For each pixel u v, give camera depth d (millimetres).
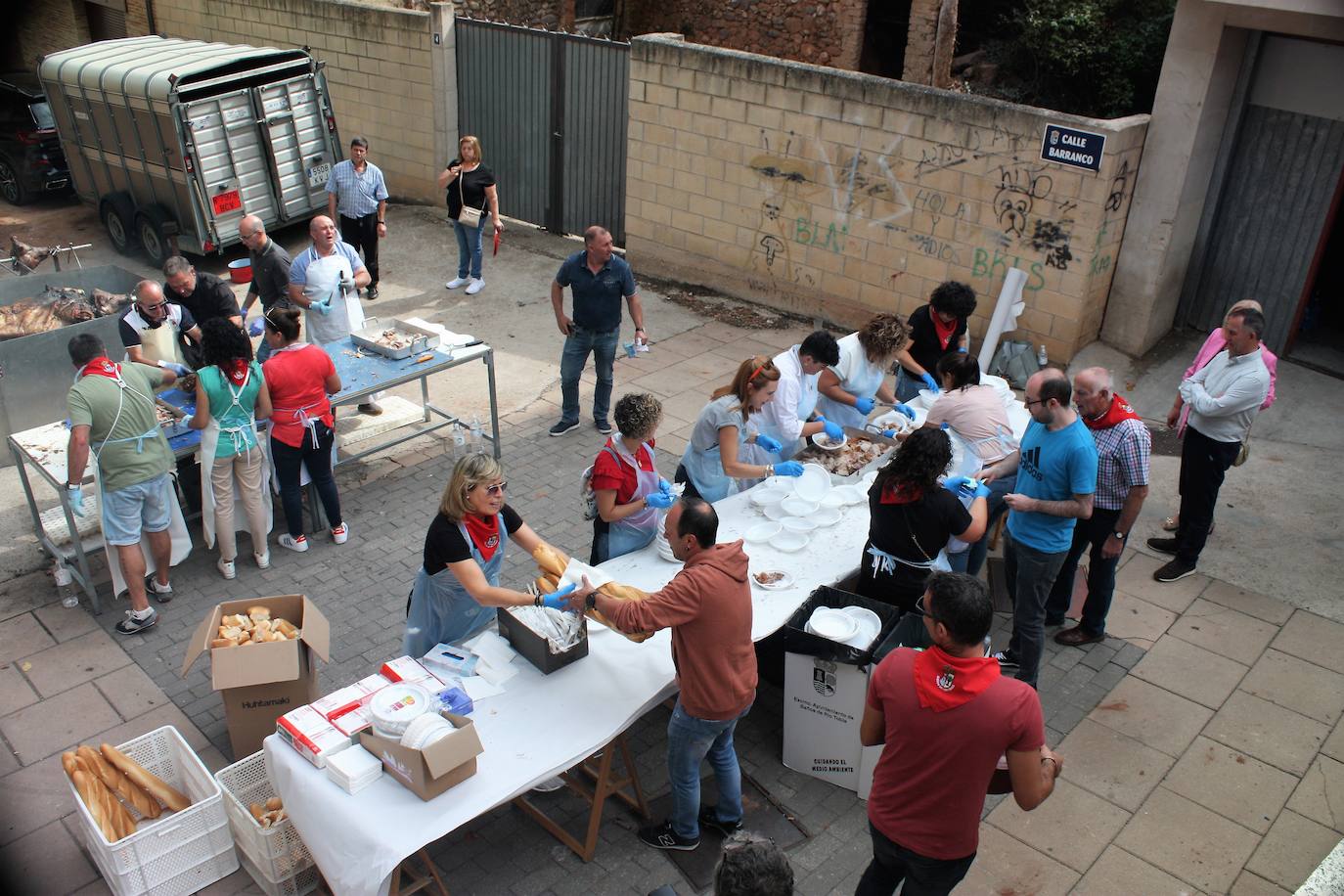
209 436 6129
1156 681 5840
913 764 3541
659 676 4523
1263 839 4840
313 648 4855
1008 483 5938
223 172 11336
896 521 4832
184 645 5953
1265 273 8961
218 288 7602
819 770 5082
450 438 8297
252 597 6359
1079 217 8648
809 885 4535
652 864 4617
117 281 9234
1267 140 8648
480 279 11148
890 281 10023
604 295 7840
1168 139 8547
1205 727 5516
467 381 9266
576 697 4406
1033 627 5430
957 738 3414
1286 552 6988
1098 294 9094
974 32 13305
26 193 13445
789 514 5711
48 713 5434
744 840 2902
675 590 4105
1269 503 7520
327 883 4371
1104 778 5180
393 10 12703
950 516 4750
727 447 5629
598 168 12086
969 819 3543
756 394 5496
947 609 3363
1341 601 6527
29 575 6531
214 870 4492
